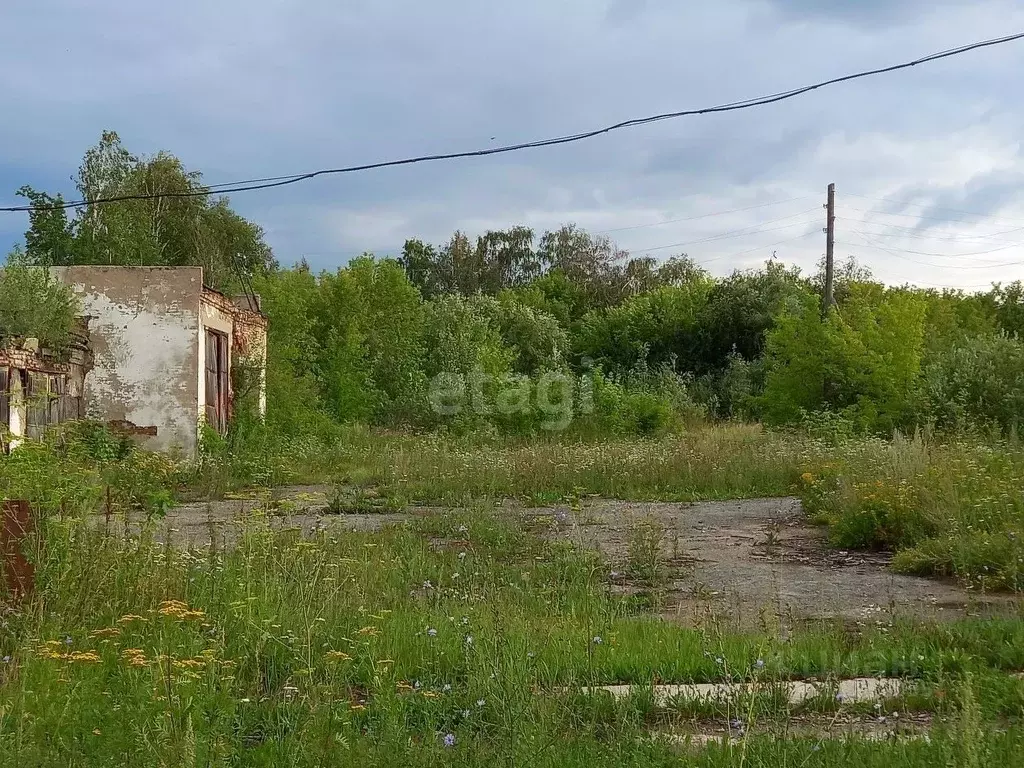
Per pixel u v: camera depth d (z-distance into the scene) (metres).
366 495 15.77
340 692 5.06
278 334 32.38
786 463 17.00
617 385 29.36
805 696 5.18
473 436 24.61
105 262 34.16
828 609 7.82
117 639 5.89
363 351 32.94
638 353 44.34
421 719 4.84
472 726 4.52
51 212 34.09
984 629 6.56
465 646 5.42
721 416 35.09
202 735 4.11
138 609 6.42
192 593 6.97
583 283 63.84
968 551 8.85
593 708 4.81
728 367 40.44
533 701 4.54
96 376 20.14
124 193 36.94
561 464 17.42
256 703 4.93
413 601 7.42
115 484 14.04
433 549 10.27
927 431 17.64
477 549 10.12
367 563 8.47
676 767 4.20
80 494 7.40
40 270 18.39
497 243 71.06
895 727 4.61
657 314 46.12
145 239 35.50
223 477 17.05
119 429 20.02
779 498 15.35
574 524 12.60
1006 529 9.20
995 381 23.27
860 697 5.26
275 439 21.70
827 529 12.02
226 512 13.26
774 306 41.53
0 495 6.89
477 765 4.06
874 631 6.61
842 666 5.78
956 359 24.50
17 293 17.22
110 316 20.23
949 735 4.23
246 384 23.78
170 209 39.41
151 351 20.23
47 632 5.83
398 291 38.91
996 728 4.66
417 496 15.66
